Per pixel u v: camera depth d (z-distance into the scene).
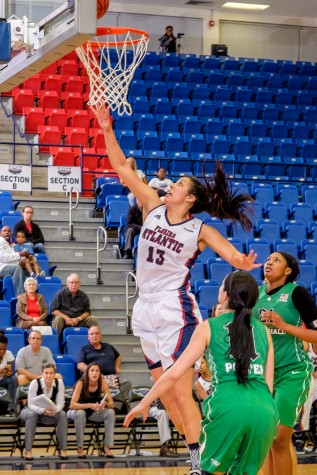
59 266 14.66
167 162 18.91
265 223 16.05
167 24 27.08
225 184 5.34
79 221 15.77
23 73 7.85
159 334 5.09
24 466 10.30
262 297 6.32
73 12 6.62
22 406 11.17
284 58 28.19
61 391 10.97
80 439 10.98
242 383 4.80
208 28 27.38
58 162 17.50
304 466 10.45
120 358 12.18
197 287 13.79
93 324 12.80
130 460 10.86
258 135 21.25
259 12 27.61
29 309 12.50
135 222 14.84
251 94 23.50
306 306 6.13
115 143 5.34
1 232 13.95
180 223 5.14
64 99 20.31
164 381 4.65
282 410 6.10
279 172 19.66
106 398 11.21
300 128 21.88
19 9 7.48
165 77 23.84
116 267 14.76
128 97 21.94
